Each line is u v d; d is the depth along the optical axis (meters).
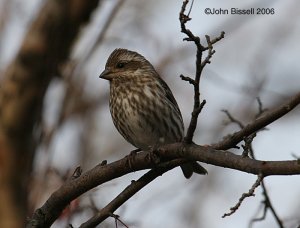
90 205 11.29
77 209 11.23
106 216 10.09
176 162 9.66
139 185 10.03
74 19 8.50
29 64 7.97
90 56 12.68
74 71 12.44
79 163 15.32
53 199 10.12
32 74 7.96
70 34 8.59
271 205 11.18
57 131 12.06
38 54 8.05
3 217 7.38
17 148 7.65
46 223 10.17
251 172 7.77
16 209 7.46
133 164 9.85
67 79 12.43
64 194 10.09
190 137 8.87
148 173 10.01
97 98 16.27
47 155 11.59
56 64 8.33
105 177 9.98
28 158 7.75
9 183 7.49
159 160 9.59
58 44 8.29
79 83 13.20
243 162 7.90
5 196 7.45
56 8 8.27
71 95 12.63
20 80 7.90
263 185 11.14
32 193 10.93
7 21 12.55
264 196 11.18
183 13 7.95
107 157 17.14
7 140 7.64
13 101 7.81
